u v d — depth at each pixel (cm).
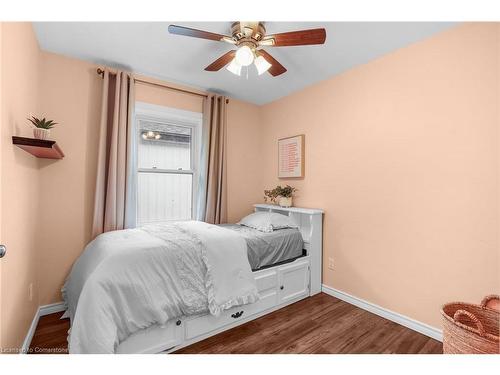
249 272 197
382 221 217
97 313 130
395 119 208
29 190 176
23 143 135
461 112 170
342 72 252
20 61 149
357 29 180
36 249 202
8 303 128
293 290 241
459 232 171
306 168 293
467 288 167
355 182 239
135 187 256
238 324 197
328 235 265
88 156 238
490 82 158
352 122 242
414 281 194
